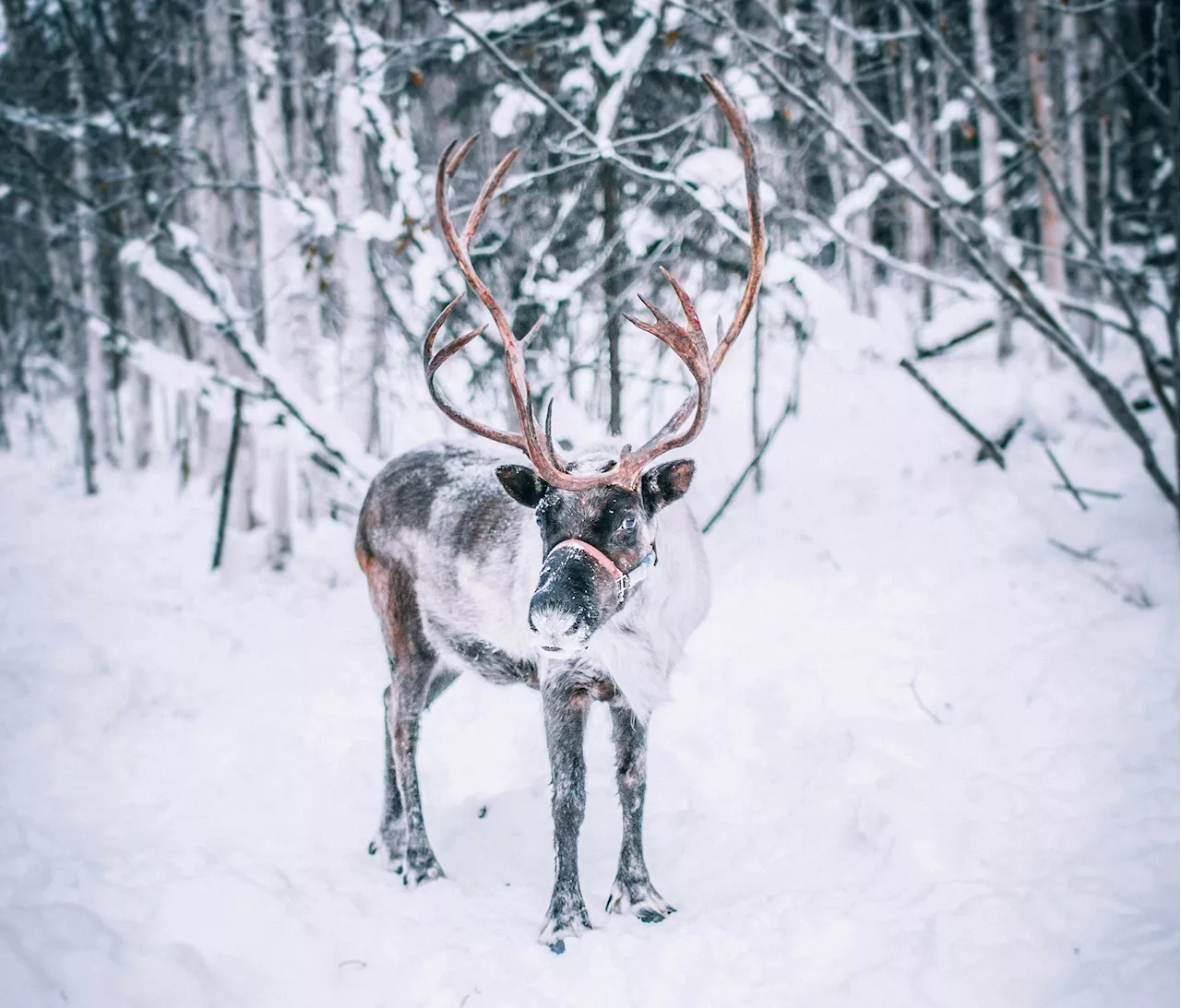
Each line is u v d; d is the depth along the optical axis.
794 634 5.93
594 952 3.27
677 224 7.77
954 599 6.07
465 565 4.00
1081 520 6.78
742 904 3.50
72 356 14.84
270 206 9.48
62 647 6.42
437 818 4.50
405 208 7.28
